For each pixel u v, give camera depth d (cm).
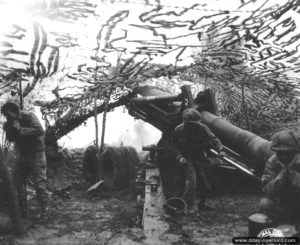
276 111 819
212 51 479
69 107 903
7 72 459
